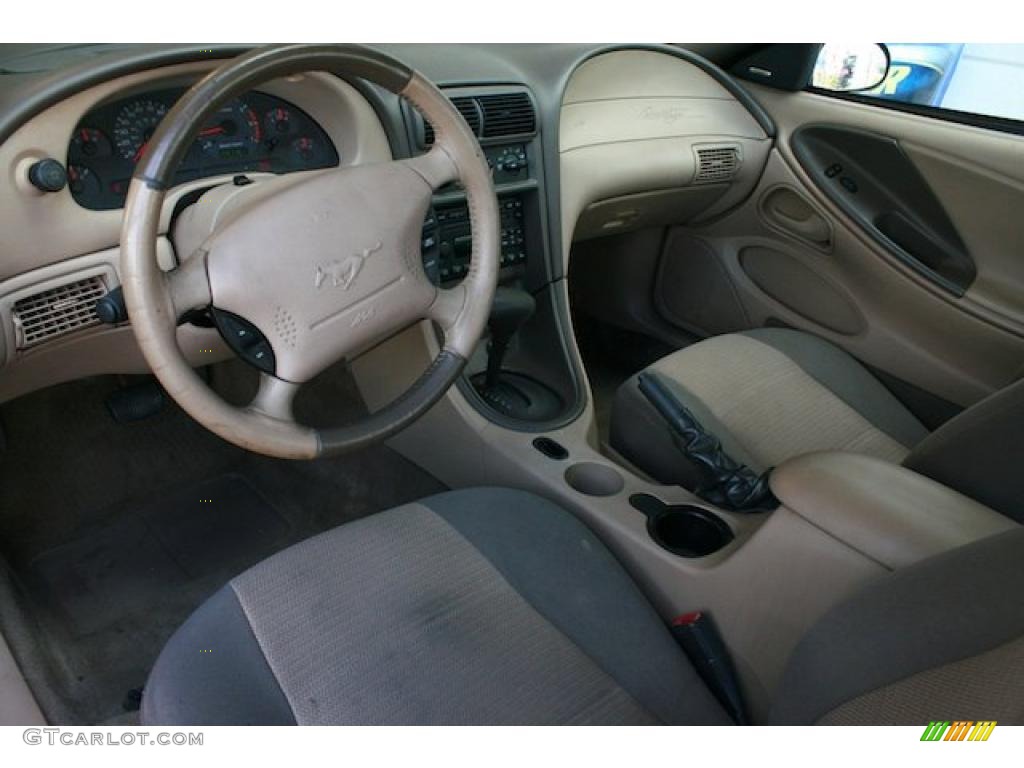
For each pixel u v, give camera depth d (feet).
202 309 2.71
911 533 2.35
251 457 5.24
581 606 2.85
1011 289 4.88
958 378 5.21
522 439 4.13
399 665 2.53
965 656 1.77
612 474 3.83
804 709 2.19
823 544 2.52
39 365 3.34
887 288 5.40
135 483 4.92
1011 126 4.84
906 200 5.25
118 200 3.24
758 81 5.91
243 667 2.50
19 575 4.32
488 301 3.31
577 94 4.98
